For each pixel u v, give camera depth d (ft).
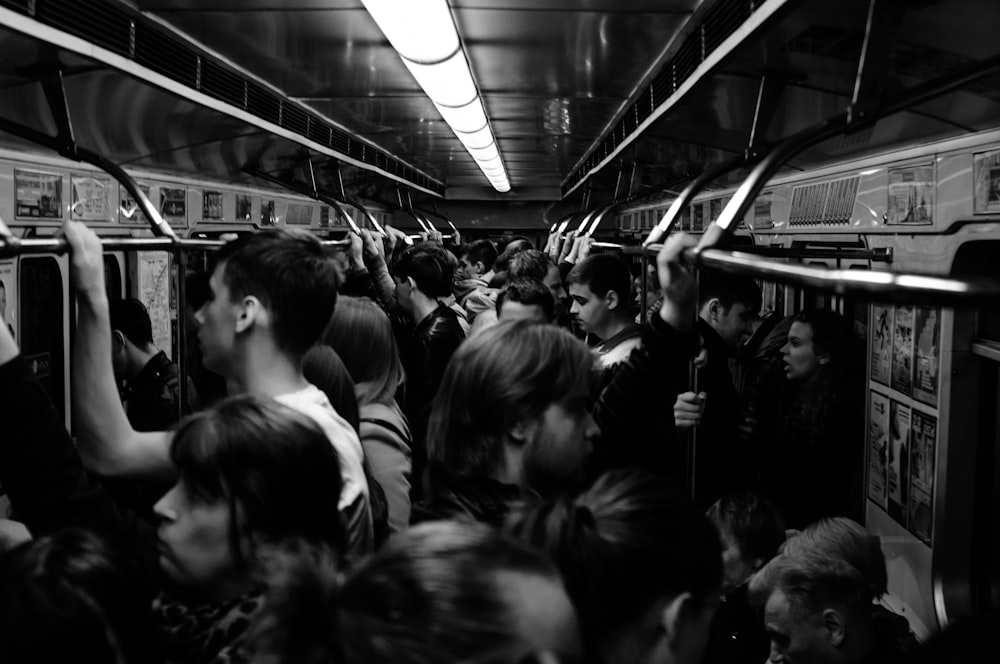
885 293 3.53
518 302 12.60
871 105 6.08
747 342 17.95
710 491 11.61
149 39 11.77
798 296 18.06
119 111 13.05
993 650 3.01
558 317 19.57
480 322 16.80
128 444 6.29
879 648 6.68
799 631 6.59
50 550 3.45
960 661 3.02
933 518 12.57
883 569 7.01
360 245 17.24
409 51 13.05
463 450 5.78
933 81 5.85
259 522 4.66
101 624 3.29
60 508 5.28
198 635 4.58
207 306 6.73
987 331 11.96
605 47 13.89
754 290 13.56
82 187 15.16
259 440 4.69
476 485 5.72
